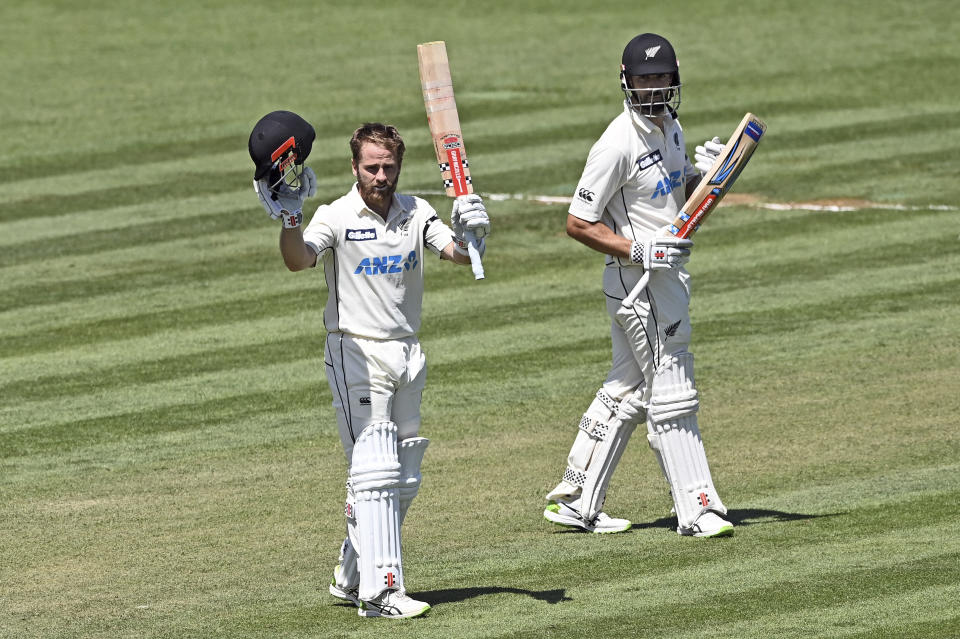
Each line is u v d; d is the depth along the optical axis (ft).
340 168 181.37
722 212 160.25
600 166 77.36
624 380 79.61
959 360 108.99
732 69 235.20
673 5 292.20
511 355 114.42
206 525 80.74
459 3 300.81
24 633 65.67
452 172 68.59
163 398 105.70
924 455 88.99
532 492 85.35
